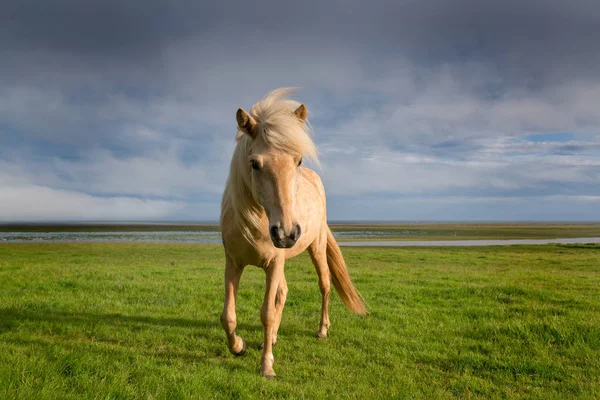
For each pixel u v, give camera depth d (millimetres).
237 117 3504
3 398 2908
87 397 3082
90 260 17375
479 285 9633
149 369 3814
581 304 7152
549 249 27281
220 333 5375
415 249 27453
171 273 11641
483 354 4832
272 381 3734
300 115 3672
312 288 8883
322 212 5566
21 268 12383
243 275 11570
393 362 4488
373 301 7832
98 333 5156
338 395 3539
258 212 3727
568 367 4305
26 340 4645
